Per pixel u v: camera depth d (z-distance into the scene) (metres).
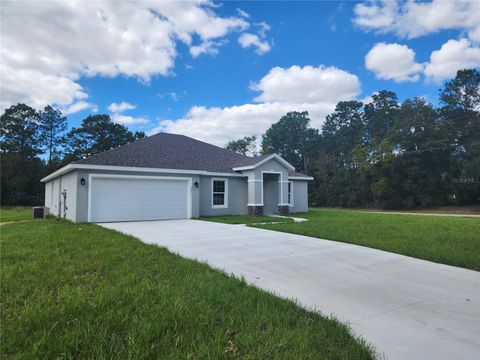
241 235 9.33
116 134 46.28
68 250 6.49
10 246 6.88
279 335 2.78
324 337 2.82
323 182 45.50
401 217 17.33
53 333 2.72
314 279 4.90
